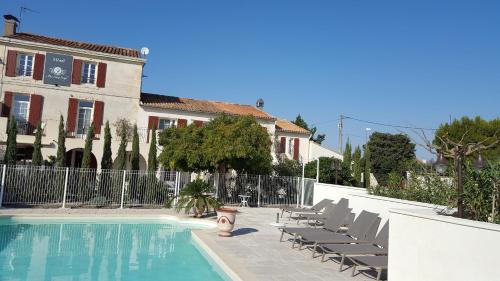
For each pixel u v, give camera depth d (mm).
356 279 7957
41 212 15000
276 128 31344
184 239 12719
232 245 10836
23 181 16562
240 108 30641
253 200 21375
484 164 6832
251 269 8406
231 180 21203
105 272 8742
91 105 24609
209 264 9828
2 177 15953
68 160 24844
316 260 9445
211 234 12422
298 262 9203
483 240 5348
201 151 19078
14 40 22734
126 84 24969
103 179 17953
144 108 25188
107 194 17953
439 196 10648
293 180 22281
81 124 24406
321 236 10016
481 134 21781
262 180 21609
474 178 6871
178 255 10633
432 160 11969
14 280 7773
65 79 23719
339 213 12062
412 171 12906
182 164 20250
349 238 9836
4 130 21641
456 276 5707
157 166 21812
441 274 5945
